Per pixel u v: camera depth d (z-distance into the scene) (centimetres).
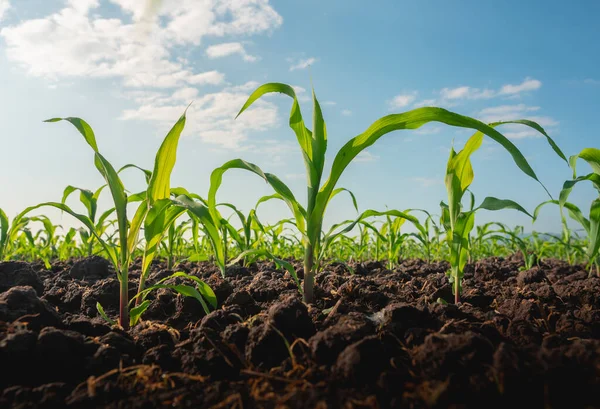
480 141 206
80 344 147
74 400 122
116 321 205
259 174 190
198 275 314
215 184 226
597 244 254
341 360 129
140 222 192
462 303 226
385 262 493
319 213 203
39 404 121
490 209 205
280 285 246
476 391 115
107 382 131
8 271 277
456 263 225
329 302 218
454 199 218
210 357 144
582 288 239
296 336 154
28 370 136
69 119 183
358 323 156
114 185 184
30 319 167
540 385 116
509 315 199
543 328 185
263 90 207
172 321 211
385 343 147
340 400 117
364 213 233
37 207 206
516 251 538
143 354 158
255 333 149
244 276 300
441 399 113
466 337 130
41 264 396
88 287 264
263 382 131
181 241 480
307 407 113
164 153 181
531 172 173
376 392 121
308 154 210
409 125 187
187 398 125
